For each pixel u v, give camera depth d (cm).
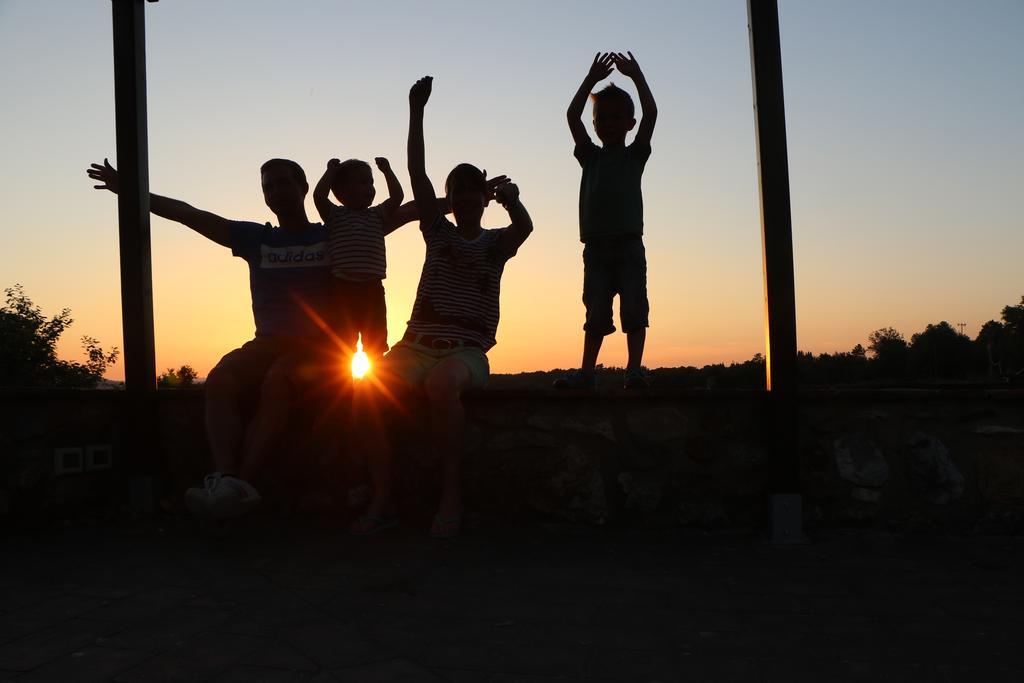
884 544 319
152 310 388
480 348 351
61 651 187
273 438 320
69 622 210
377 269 356
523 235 350
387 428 359
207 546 307
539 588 250
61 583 250
